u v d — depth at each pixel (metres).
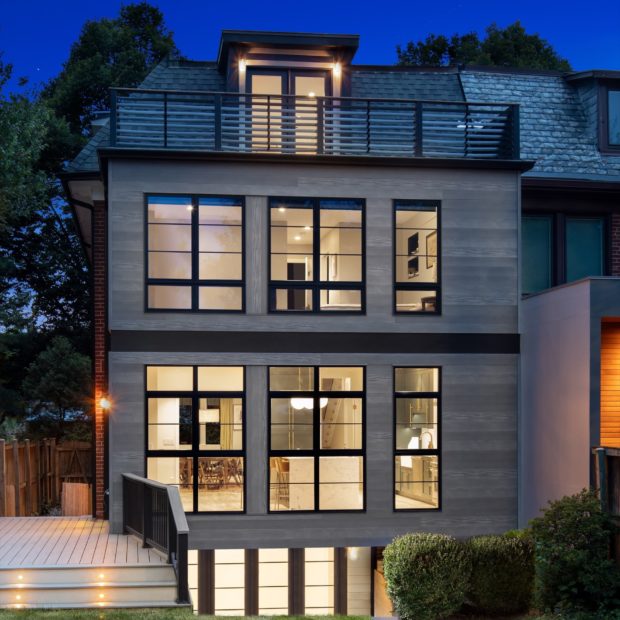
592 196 15.45
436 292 13.84
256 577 13.36
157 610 9.61
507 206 14.04
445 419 13.70
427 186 13.82
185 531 9.88
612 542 10.31
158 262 13.19
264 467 13.22
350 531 13.30
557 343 12.95
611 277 12.12
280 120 15.05
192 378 13.22
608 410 13.70
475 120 14.42
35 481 18.52
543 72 17.16
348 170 13.62
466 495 13.66
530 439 13.69
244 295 13.31
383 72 16.58
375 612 13.59
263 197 13.43
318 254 13.52
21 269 30.88
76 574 10.19
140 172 13.14
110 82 32.34
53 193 30.06
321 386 13.48
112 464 12.90
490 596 9.95
